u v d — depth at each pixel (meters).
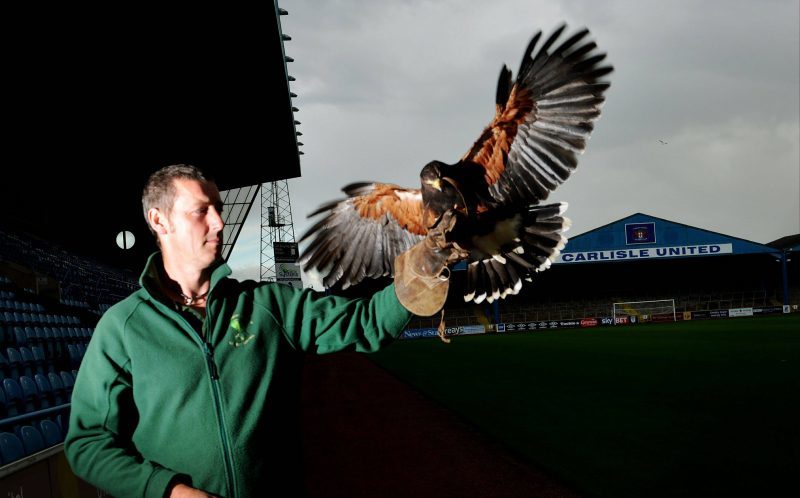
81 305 17.06
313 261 2.23
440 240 1.78
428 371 17.17
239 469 1.77
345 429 9.49
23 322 11.01
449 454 7.50
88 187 22.98
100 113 17.84
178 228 1.92
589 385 11.98
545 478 6.23
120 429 1.83
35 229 20.31
